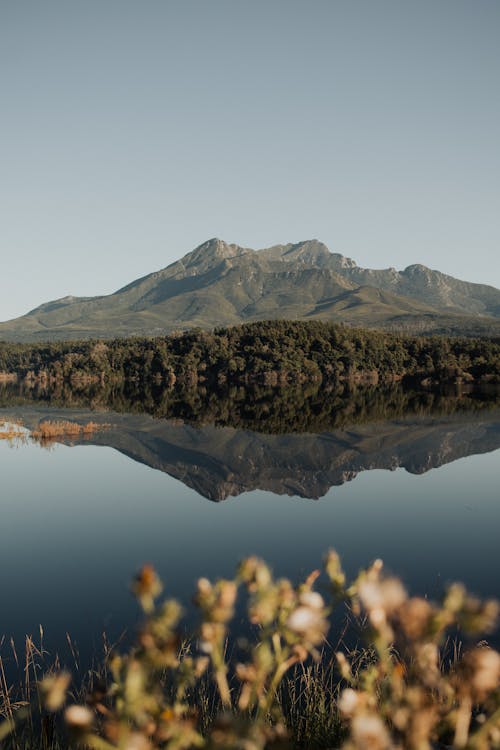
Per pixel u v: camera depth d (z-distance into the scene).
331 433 37.38
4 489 21.89
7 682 7.80
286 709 5.88
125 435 36.47
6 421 43.12
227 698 1.76
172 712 1.64
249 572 1.73
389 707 1.59
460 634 7.71
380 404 58.91
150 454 29.86
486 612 1.25
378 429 38.72
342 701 1.64
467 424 40.47
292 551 14.50
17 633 9.91
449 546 14.68
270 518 17.78
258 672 1.79
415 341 118.06
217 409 54.56
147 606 1.52
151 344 118.81
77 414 48.94
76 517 17.95
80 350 127.06
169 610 1.52
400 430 37.97
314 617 1.58
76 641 9.45
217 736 1.40
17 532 16.41
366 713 1.58
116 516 18.08
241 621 9.41
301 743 4.81
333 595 1.66
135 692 1.47
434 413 48.34
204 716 5.54
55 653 8.91
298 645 1.78
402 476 24.12
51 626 10.16
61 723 6.27
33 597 11.60
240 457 29.39
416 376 109.00
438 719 1.58
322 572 12.57
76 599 11.48
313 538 15.64
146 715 1.62
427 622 1.28
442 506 18.84
